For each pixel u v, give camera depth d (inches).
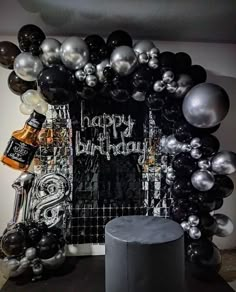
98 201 79.6
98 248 80.2
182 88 68.5
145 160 80.5
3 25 74.7
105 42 74.4
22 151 70.4
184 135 70.7
